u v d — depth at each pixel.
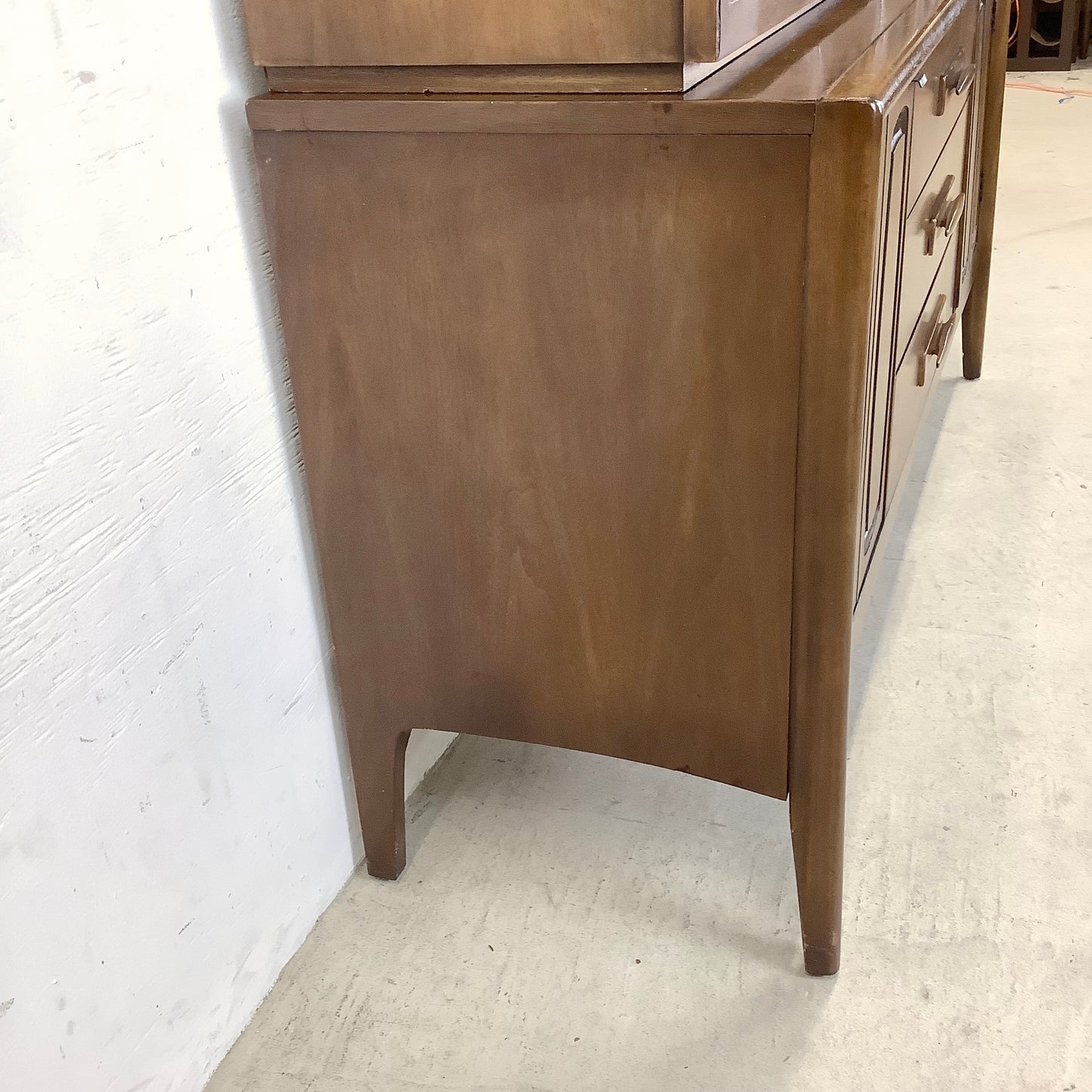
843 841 1.00
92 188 0.74
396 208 0.85
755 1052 0.98
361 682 1.09
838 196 0.72
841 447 0.81
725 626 0.92
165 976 0.92
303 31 0.83
